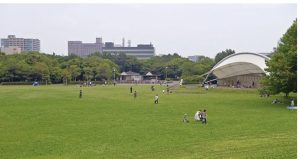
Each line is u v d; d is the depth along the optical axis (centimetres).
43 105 4778
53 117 3606
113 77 15588
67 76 13000
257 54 8056
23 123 3216
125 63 18375
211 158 1955
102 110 4231
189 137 2552
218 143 2330
